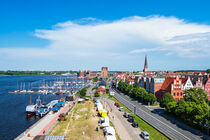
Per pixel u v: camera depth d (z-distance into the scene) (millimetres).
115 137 57875
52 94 191500
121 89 194750
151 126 72938
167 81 125188
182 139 58625
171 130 67188
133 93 146125
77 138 59094
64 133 63938
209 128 62000
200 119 65062
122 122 78750
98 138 59250
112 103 125062
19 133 75062
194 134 62969
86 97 139750
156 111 98438
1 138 69500
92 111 98062
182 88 116750
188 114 71250
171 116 86938
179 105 79875
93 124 74125
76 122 77500
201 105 70125
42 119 83000
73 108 107812
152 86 140125
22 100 152125
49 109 110562
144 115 89688
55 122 78125
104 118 75750
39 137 55531
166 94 97750
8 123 88188
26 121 91625
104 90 176625
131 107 109812
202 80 133125
